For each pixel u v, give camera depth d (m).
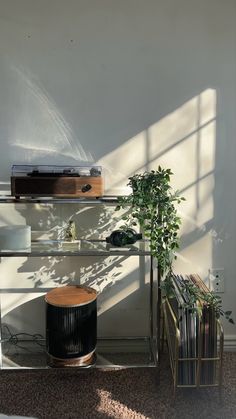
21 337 1.95
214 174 1.92
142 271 1.96
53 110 1.84
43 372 1.79
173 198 1.76
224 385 1.68
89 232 1.91
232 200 1.94
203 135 1.90
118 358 1.87
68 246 1.74
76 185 1.69
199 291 1.67
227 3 1.84
